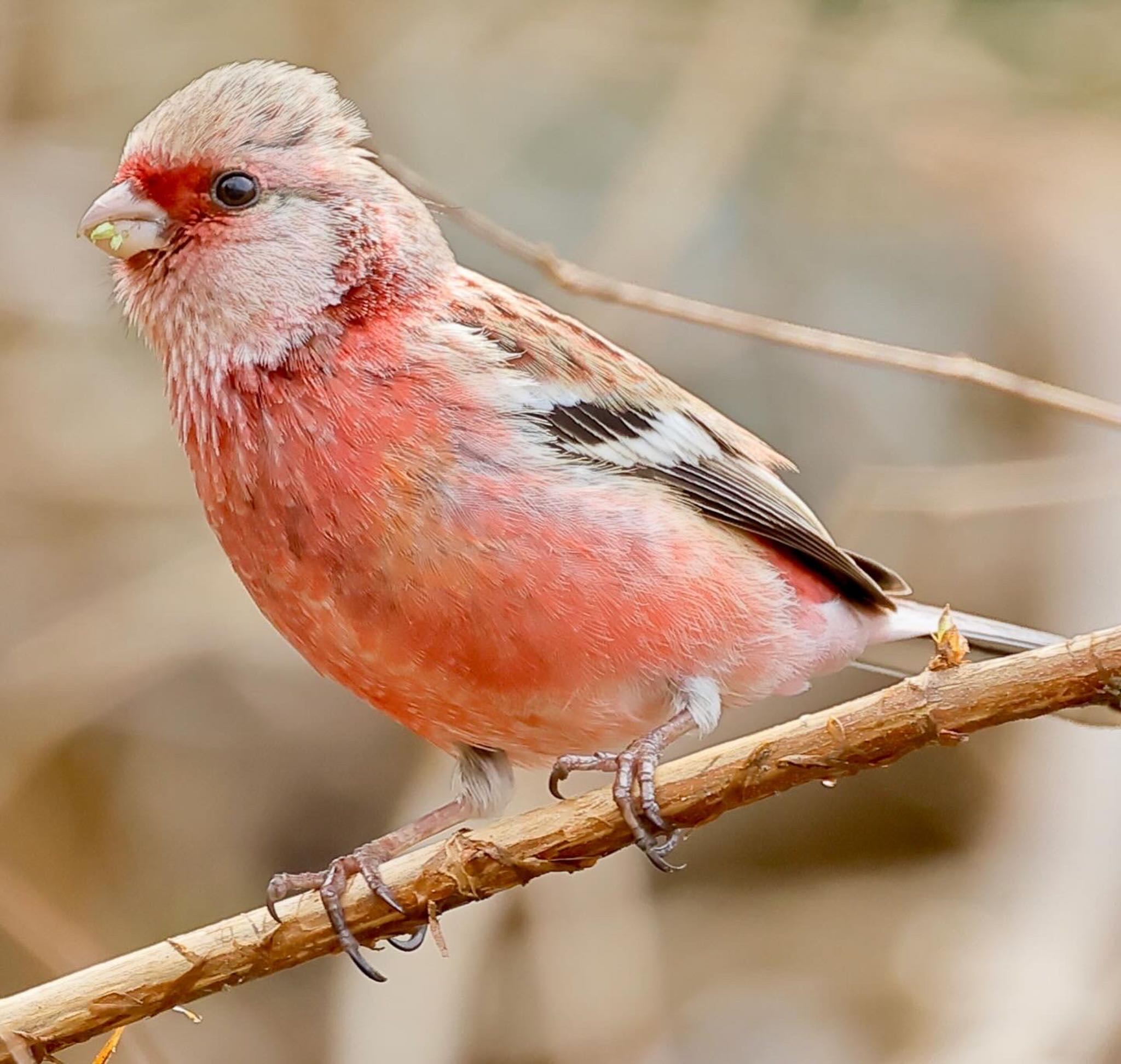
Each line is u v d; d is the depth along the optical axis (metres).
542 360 7.67
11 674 12.27
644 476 7.78
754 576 7.89
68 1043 6.51
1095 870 10.80
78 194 13.32
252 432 7.18
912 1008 11.70
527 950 11.98
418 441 7.08
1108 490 11.23
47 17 13.28
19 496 12.95
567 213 14.62
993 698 6.17
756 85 13.58
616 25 14.28
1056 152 14.76
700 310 8.81
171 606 12.48
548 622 7.16
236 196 7.36
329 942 6.80
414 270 7.61
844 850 13.06
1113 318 13.90
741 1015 12.20
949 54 14.48
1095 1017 10.19
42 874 12.45
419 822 7.78
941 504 11.45
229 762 13.10
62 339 13.19
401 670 7.28
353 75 14.05
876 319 14.64
